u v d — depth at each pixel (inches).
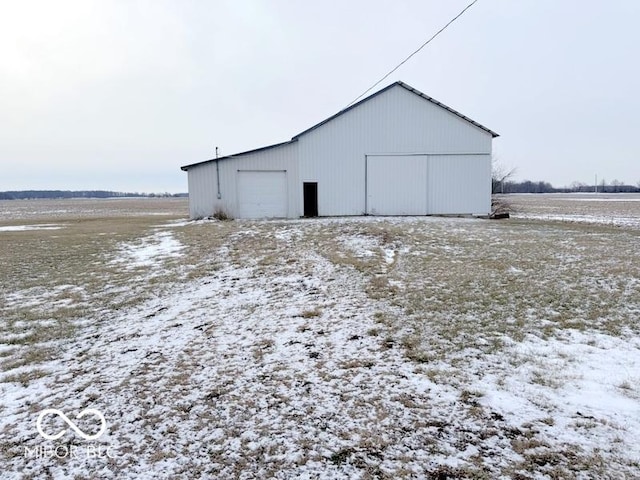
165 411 139.6
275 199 791.1
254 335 208.1
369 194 797.2
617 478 101.2
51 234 660.7
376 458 112.0
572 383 149.6
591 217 959.0
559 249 406.9
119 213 1555.1
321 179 789.9
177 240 534.3
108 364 180.2
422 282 291.7
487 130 792.9
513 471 104.9
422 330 203.2
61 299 287.6
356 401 141.6
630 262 338.6
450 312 227.5
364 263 358.6
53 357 190.1
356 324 215.6
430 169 797.9
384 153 791.1
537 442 116.2
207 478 106.6
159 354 188.9
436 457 111.4
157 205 2529.5
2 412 143.2
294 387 153.1
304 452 115.5
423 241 463.8
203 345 197.6
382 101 782.5
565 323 208.1
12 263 415.5
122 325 232.2
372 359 174.1
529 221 759.7
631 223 771.4
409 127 788.6
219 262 395.9
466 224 636.7
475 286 276.8
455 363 167.5
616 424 124.0
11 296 297.3
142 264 402.6
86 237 599.5
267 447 118.5
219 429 128.1
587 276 294.8
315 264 363.9
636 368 160.2
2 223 1018.7
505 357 171.6
